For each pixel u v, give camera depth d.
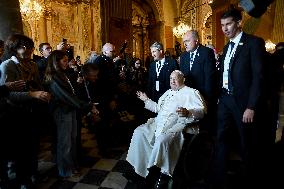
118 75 5.20
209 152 2.95
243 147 2.72
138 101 5.12
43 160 3.96
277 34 11.07
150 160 2.78
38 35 13.44
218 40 14.67
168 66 4.01
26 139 2.76
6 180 2.73
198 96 3.13
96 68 3.97
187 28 20.92
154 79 4.18
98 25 16.16
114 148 4.48
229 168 3.39
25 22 12.92
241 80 2.60
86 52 15.53
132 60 9.51
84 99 3.96
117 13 15.96
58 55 3.28
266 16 11.29
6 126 2.60
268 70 3.44
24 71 2.88
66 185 3.16
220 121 2.82
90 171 3.55
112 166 3.71
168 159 2.73
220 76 2.87
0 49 3.14
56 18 14.33
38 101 2.95
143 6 22.59
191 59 3.57
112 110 4.38
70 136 3.38
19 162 2.73
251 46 2.54
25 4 10.83
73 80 3.92
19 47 2.77
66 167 3.37
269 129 3.41
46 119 3.39
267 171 3.01
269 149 3.42
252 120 2.49
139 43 24.97
